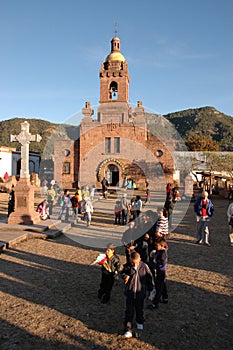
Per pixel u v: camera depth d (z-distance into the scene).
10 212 13.36
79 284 6.40
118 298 5.77
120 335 4.41
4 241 9.45
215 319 4.96
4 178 35.19
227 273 7.26
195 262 8.16
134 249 6.43
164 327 4.67
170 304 5.52
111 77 31.91
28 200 12.62
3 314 5.00
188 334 4.47
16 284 6.34
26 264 7.74
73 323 4.74
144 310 5.26
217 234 12.03
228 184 30.88
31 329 4.53
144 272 4.63
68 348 4.06
